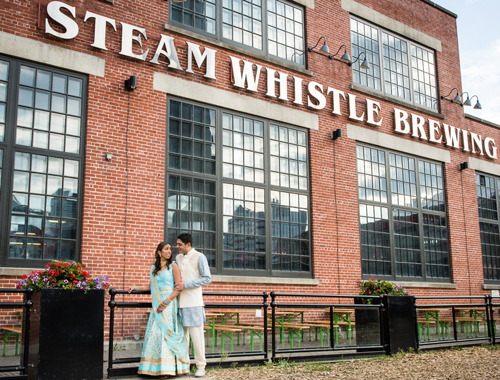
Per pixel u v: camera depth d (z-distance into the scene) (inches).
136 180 420.8
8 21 382.0
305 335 482.6
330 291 526.9
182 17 477.4
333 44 592.4
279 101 530.6
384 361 349.4
